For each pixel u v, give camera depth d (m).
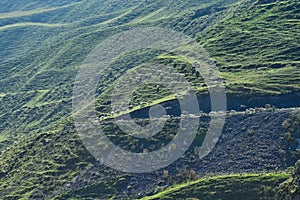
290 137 114.69
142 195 108.44
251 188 99.56
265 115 124.81
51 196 116.25
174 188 106.69
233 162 111.88
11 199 119.75
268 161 109.94
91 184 115.81
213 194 101.12
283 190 94.25
